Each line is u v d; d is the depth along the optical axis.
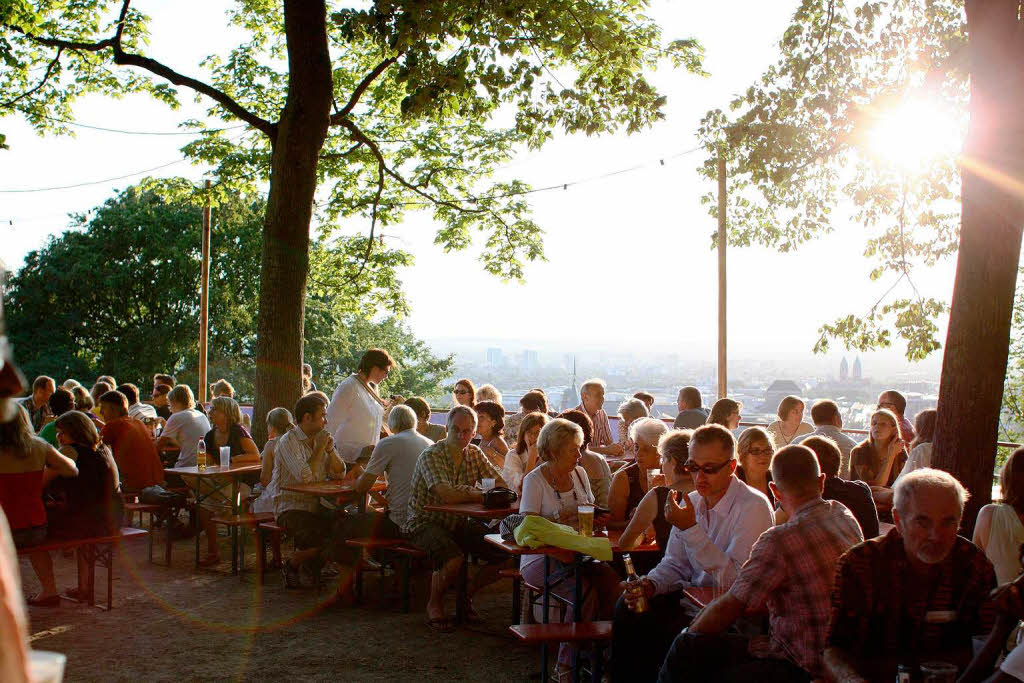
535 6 10.28
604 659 5.34
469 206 18.09
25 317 34.09
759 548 3.73
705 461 4.61
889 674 3.18
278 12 16.58
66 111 15.16
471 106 11.23
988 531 4.56
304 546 8.05
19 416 6.94
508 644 6.53
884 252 10.05
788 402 8.88
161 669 5.89
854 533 3.72
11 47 13.24
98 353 34.94
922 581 3.20
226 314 33.97
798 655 3.62
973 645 3.19
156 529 10.98
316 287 20.02
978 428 6.21
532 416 7.49
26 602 7.45
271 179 11.53
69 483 7.34
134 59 12.14
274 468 8.42
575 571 5.41
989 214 6.11
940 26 8.75
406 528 7.25
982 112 5.96
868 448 8.16
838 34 8.76
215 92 12.03
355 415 9.34
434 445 7.18
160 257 34.16
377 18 9.60
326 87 11.44
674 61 13.52
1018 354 14.63
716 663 3.86
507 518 5.87
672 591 4.83
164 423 12.39
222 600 7.72
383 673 5.87
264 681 5.70
